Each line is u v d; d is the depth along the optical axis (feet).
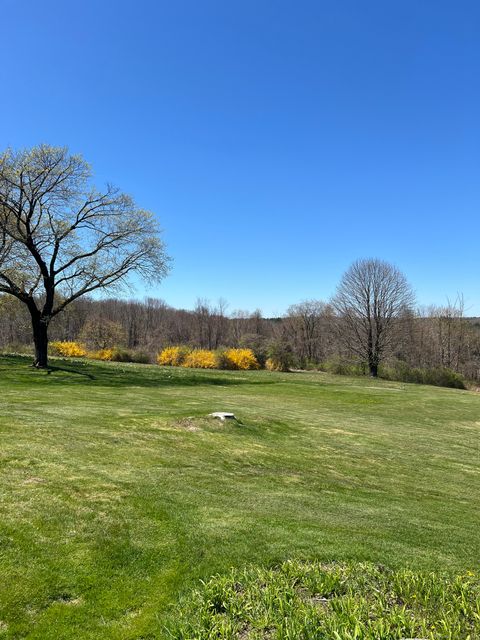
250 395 72.49
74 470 22.59
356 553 15.64
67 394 55.42
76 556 14.43
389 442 45.09
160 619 11.76
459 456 42.45
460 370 175.94
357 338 147.13
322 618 11.33
